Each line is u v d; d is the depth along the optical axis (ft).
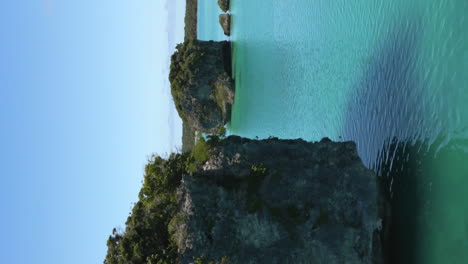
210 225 69.05
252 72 209.87
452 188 70.28
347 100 119.55
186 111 227.20
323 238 68.49
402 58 89.71
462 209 67.46
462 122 69.56
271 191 71.41
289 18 169.99
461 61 70.54
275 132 180.14
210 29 321.93
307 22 151.43
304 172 73.87
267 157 77.36
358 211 71.97
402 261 81.41
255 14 213.66
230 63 240.94
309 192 71.82
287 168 74.18
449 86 73.41
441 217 72.28
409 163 84.02
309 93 149.28
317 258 67.26
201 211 69.97
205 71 224.74
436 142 76.13
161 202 78.02
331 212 71.00
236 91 229.66
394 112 92.58
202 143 81.00
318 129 141.49
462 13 70.79
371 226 71.61
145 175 82.74
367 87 106.93
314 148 80.12
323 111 137.69
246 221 68.90
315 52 144.66
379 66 100.63
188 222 68.95
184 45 236.63
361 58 111.14
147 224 75.31
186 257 67.31
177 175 79.92
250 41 219.20
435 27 77.97
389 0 95.30
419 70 82.99
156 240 73.97
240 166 75.00
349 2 117.91
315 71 144.77
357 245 69.62
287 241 67.97
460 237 67.31
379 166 97.86
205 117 225.56
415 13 84.79
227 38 266.77
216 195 71.51
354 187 73.46
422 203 77.82
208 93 225.35
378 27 101.40
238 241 68.08
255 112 202.80
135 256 73.87
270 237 67.97
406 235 81.15
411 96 85.71
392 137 92.94
